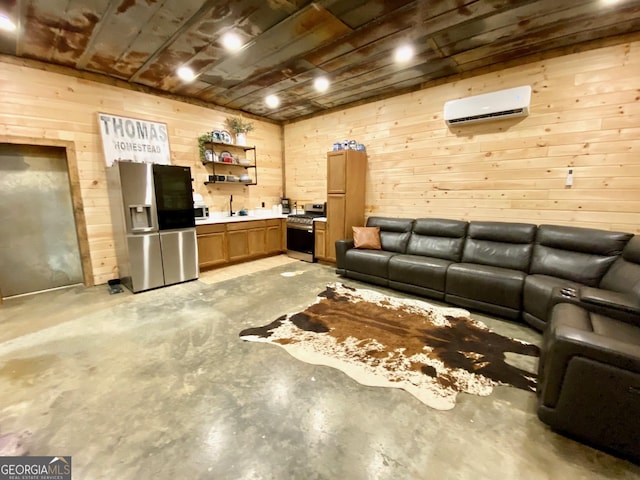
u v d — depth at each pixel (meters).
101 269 4.01
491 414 1.70
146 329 2.73
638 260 2.37
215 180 5.00
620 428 1.38
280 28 2.66
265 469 1.36
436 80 3.96
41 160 3.65
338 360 2.24
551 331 1.79
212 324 2.83
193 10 2.39
